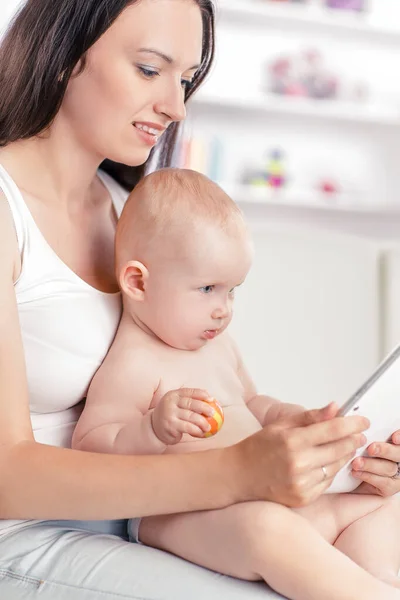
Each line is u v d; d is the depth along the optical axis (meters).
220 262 1.41
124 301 1.48
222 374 1.50
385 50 5.25
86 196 1.58
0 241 1.31
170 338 1.44
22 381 1.26
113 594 1.17
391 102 5.23
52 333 1.38
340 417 1.18
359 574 1.14
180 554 1.26
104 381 1.40
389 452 1.29
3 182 1.38
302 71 5.08
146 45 1.37
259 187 5.03
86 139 1.44
